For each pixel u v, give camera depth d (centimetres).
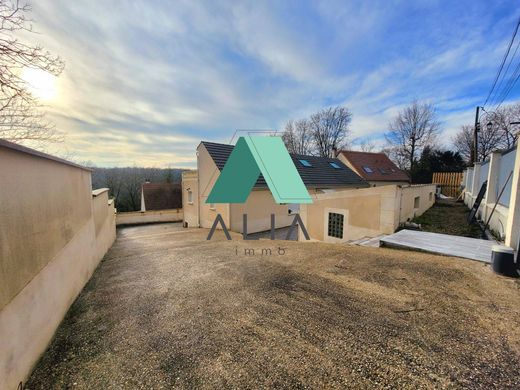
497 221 665
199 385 184
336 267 456
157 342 240
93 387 184
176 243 868
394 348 219
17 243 198
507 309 282
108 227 906
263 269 464
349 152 2562
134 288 392
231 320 278
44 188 267
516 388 173
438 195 1741
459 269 414
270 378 188
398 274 404
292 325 263
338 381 183
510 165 643
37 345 219
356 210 842
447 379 182
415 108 3216
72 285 349
